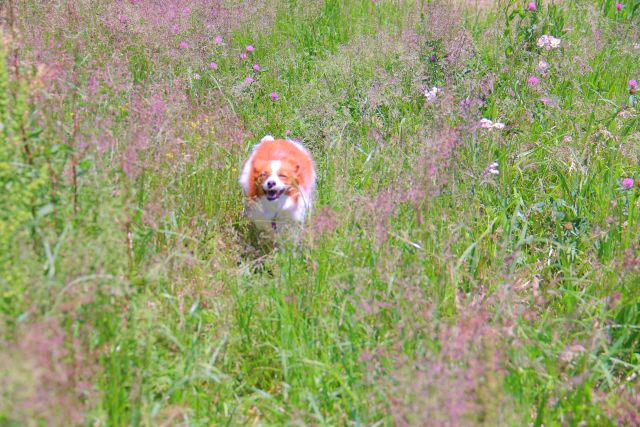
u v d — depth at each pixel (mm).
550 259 6359
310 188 7102
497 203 7023
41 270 4141
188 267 5562
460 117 7816
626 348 5145
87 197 4828
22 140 4605
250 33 11625
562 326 5145
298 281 5465
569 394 4527
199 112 7816
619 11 12352
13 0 8945
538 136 8188
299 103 9469
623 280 5340
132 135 5656
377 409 4246
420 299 4797
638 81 9789
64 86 6770
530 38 9656
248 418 4527
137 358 4355
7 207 4184
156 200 5559
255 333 5227
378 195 5676
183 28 10102
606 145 7906
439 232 5867
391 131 8289
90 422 3861
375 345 4773
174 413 3998
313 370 4660
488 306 5238
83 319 4254
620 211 6391
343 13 12891
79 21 9398
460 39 9711
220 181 7023
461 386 3646
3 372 3197
